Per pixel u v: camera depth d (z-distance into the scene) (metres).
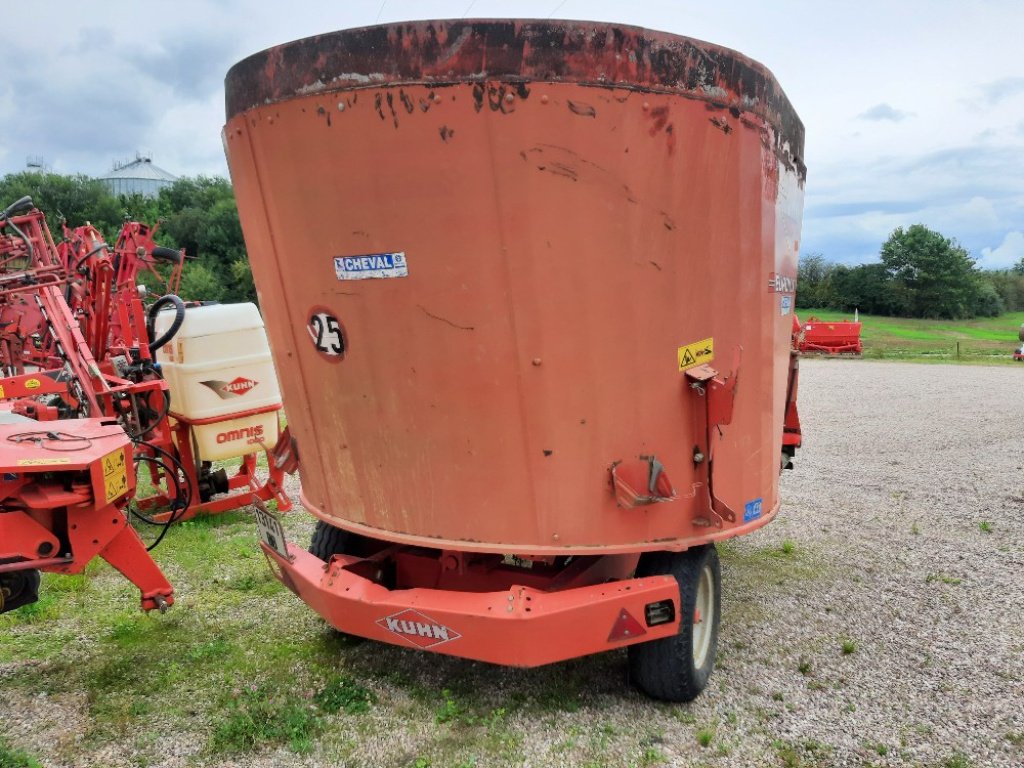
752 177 3.09
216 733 3.21
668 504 3.08
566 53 2.58
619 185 2.71
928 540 5.85
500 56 2.56
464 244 2.72
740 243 3.09
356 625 3.25
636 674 3.38
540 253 2.70
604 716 3.34
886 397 14.55
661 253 2.84
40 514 3.29
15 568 3.14
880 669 3.79
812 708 3.42
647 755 3.04
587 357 2.81
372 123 2.70
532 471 2.90
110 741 3.15
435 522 3.08
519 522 2.96
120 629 4.21
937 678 3.70
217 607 4.55
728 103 2.90
